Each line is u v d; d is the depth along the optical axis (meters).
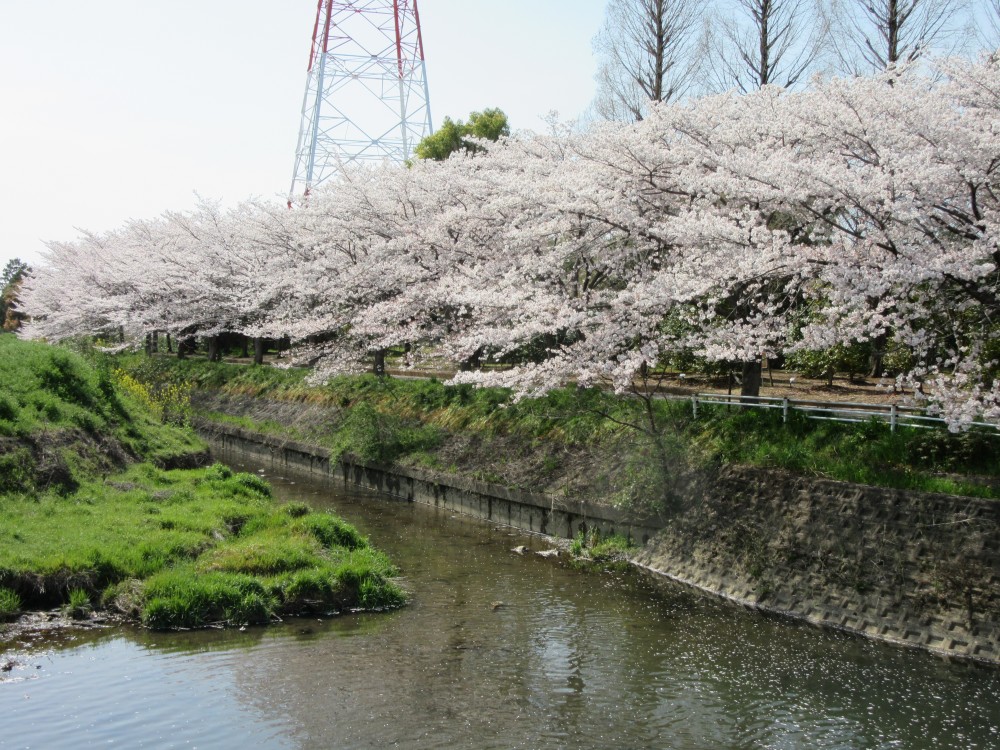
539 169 16.91
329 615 10.79
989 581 9.52
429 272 21.48
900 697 8.42
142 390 23.95
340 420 24.70
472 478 18.00
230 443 28.97
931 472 11.15
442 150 38.16
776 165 11.48
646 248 14.98
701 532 13.06
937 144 10.78
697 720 7.94
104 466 15.27
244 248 32.44
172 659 8.98
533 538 15.86
